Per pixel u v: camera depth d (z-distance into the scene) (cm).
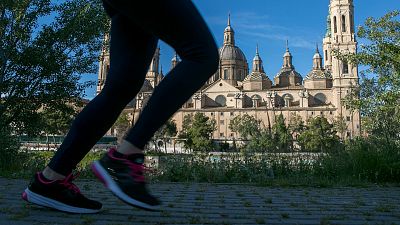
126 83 193
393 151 854
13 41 1647
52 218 264
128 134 164
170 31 150
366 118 1803
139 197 163
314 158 937
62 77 1675
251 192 538
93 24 1702
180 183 696
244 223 283
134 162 164
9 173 803
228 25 13375
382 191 590
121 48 193
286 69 13588
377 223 297
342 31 10112
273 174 850
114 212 297
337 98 10431
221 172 811
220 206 378
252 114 11006
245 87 11988
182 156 923
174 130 8712
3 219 260
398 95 1595
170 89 152
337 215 337
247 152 952
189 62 153
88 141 219
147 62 197
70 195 259
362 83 2395
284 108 10919
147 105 159
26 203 332
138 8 146
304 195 511
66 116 1788
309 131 7425
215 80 12650
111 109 200
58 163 244
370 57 1652
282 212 348
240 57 12912
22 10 1641
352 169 834
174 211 329
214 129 9700
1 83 1606
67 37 1669
